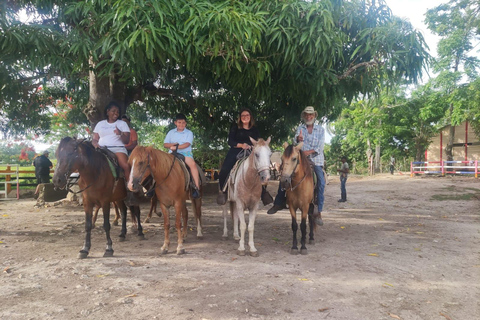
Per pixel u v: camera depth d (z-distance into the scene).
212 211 11.06
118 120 6.41
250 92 9.09
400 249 6.24
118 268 4.74
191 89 11.66
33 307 3.48
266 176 5.00
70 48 6.32
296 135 6.55
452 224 9.05
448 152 27.41
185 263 5.06
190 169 6.25
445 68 24.36
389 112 30.55
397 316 3.49
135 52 5.76
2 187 15.65
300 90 8.40
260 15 6.04
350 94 8.57
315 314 3.46
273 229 8.10
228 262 5.14
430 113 26.17
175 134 6.35
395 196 15.70
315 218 6.33
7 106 11.09
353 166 41.78
